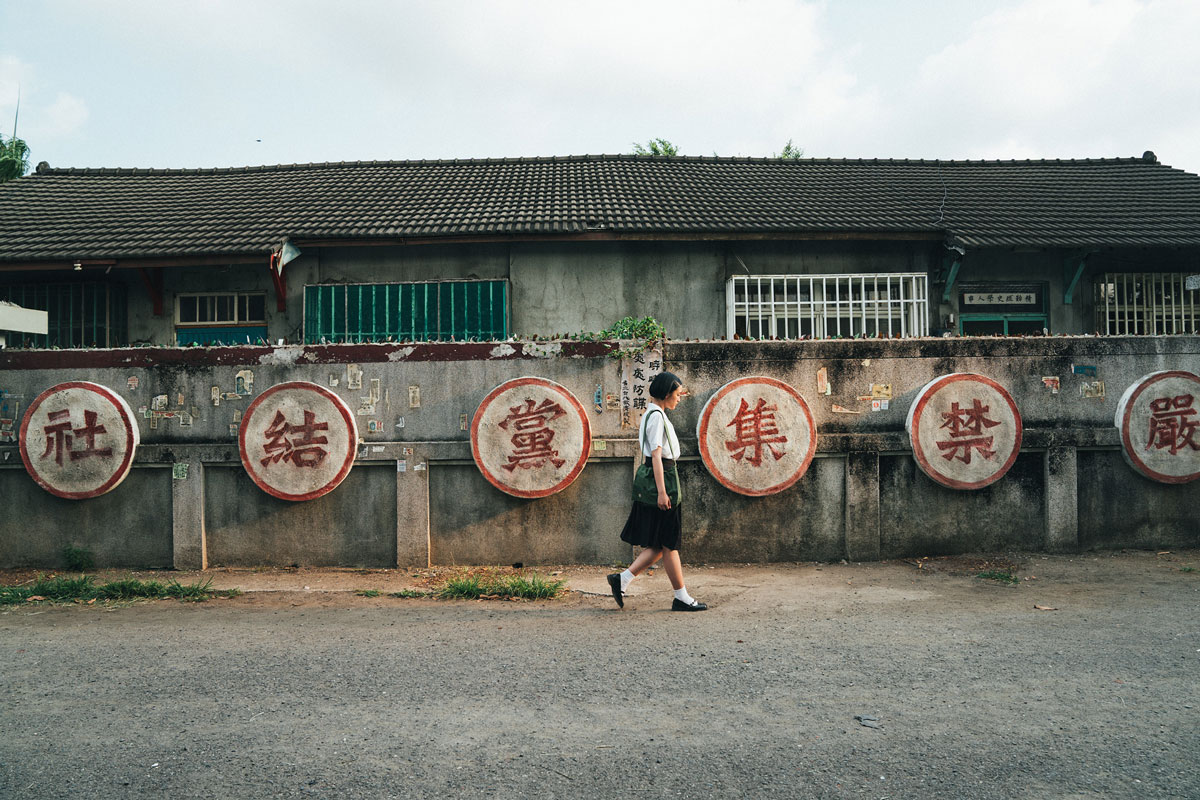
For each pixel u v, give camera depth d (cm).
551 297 1052
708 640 438
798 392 656
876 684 360
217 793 259
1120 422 665
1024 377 672
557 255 1055
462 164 1372
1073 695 344
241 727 316
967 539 665
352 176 1301
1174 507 681
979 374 662
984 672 375
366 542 656
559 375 653
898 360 663
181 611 525
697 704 337
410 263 1048
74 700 349
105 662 407
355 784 264
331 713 330
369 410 657
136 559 659
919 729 307
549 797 254
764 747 292
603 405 652
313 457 645
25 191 1248
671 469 516
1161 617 474
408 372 656
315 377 657
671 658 404
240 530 657
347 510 655
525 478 641
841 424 660
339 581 613
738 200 1140
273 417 645
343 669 390
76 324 1047
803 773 271
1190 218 1080
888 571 619
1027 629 451
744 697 345
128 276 1057
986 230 1011
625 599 548
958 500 665
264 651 425
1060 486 666
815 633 450
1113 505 677
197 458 653
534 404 641
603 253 1055
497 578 606
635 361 651
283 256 962
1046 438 664
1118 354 678
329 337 1030
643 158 1398
